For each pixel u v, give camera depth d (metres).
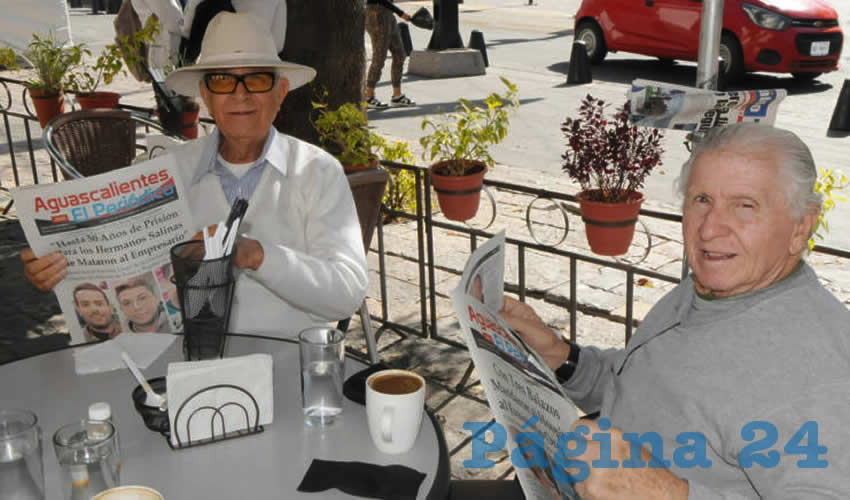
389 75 12.88
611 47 13.07
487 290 1.75
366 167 4.25
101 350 2.12
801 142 1.63
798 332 1.54
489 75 12.79
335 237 2.55
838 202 6.65
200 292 1.85
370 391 1.71
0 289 4.88
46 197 2.02
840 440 1.42
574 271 3.65
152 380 1.87
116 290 2.14
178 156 2.70
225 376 1.74
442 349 4.13
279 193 2.62
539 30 18.19
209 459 1.70
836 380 1.46
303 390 1.82
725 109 2.65
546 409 1.48
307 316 2.60
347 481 1.60
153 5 5.52
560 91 11.34
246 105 2.51
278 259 2.22
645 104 2.68
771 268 1.63
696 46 11.73
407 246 5.61
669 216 3.49
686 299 1.80
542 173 7.39
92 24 20.36
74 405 1.92
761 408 1.52
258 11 4.43
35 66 6.73
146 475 1.64
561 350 2.17
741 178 1.60
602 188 3.79
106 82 6.65
